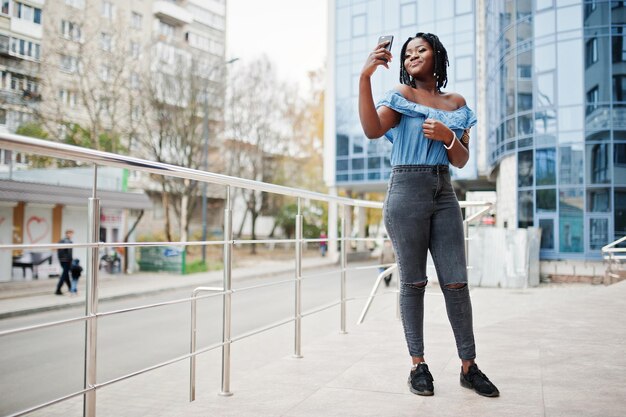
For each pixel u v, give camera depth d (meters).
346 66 29.08
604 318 5.07
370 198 38.47
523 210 18.78
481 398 2.62
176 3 41.84
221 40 44.91
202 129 28.41
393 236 2.84
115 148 24.48
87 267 2.03
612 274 11.87
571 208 17.86
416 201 2.74
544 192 18.30
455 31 25.23
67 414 4.29
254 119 32.69
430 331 4.59
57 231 17.77
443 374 3.11
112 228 20.11
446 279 2.76
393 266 6.07
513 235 15.18
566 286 16.14
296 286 3.73
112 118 24.12
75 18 24.11
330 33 29.50
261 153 34.59
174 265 20.83
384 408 2.51
